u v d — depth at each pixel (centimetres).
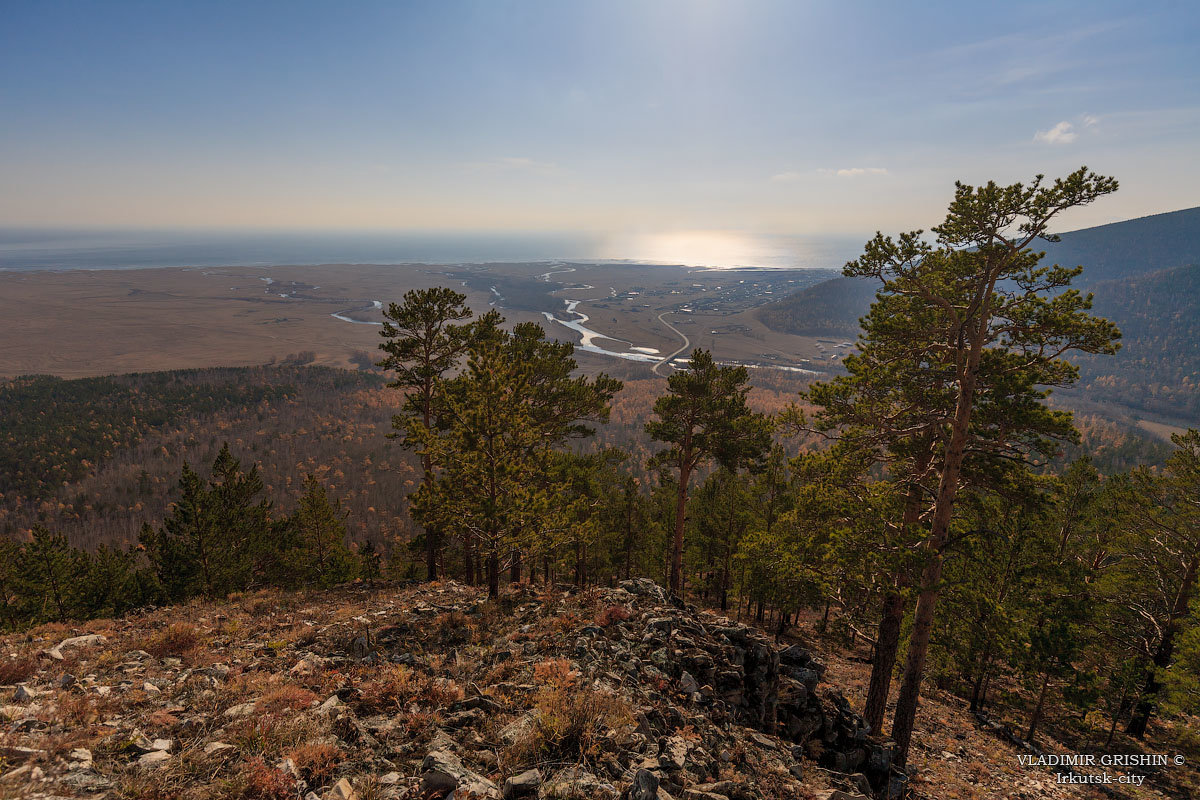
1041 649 1931
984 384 1408
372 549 3675
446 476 1736
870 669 2688
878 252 1434
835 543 1545
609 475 3622
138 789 562
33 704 793
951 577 1344
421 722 774
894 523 1588
